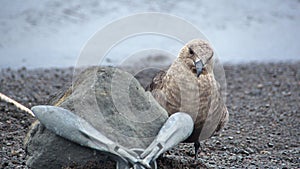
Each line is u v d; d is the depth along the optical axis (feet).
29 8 74.02
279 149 39.24
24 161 32.68
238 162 35.22
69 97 30.09
